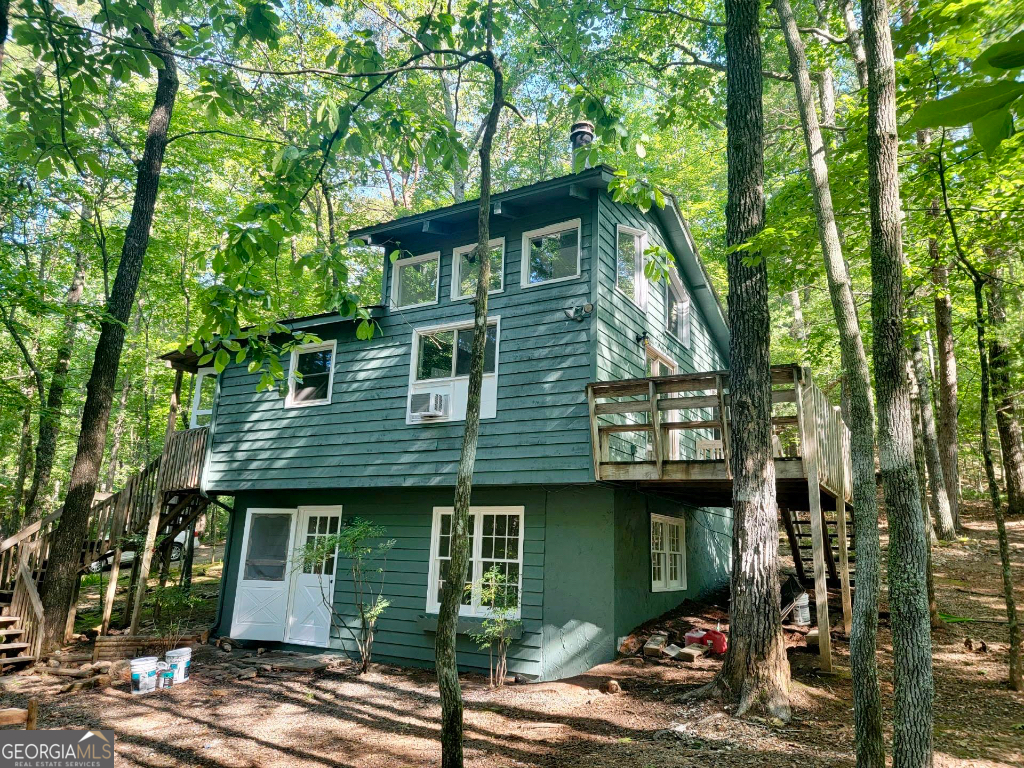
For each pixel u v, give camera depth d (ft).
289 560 39.40
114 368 37.52
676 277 44.68
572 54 33.47
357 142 15.56
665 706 22.58
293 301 59.26
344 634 36.58
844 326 18.21
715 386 27.40
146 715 25.08
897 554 12.51
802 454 26.14
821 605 24.76
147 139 38.34
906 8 21.67
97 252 51.93
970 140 18.38
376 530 34.65
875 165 13.67
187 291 60.23
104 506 39.75
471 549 33.81
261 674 31.83
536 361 32.55
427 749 21.17
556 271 33.83
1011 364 32.30
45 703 26.43
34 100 16.40
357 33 16.06
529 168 77.51
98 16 15.55
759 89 25.02
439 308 36.88
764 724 20.02
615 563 30.32
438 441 34.58
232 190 59.77
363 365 38.47
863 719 13.92
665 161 68.85
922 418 46.85
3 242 40.16
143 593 38.24
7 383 45.83
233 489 40.65
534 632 31.07
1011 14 4.48
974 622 31.09
